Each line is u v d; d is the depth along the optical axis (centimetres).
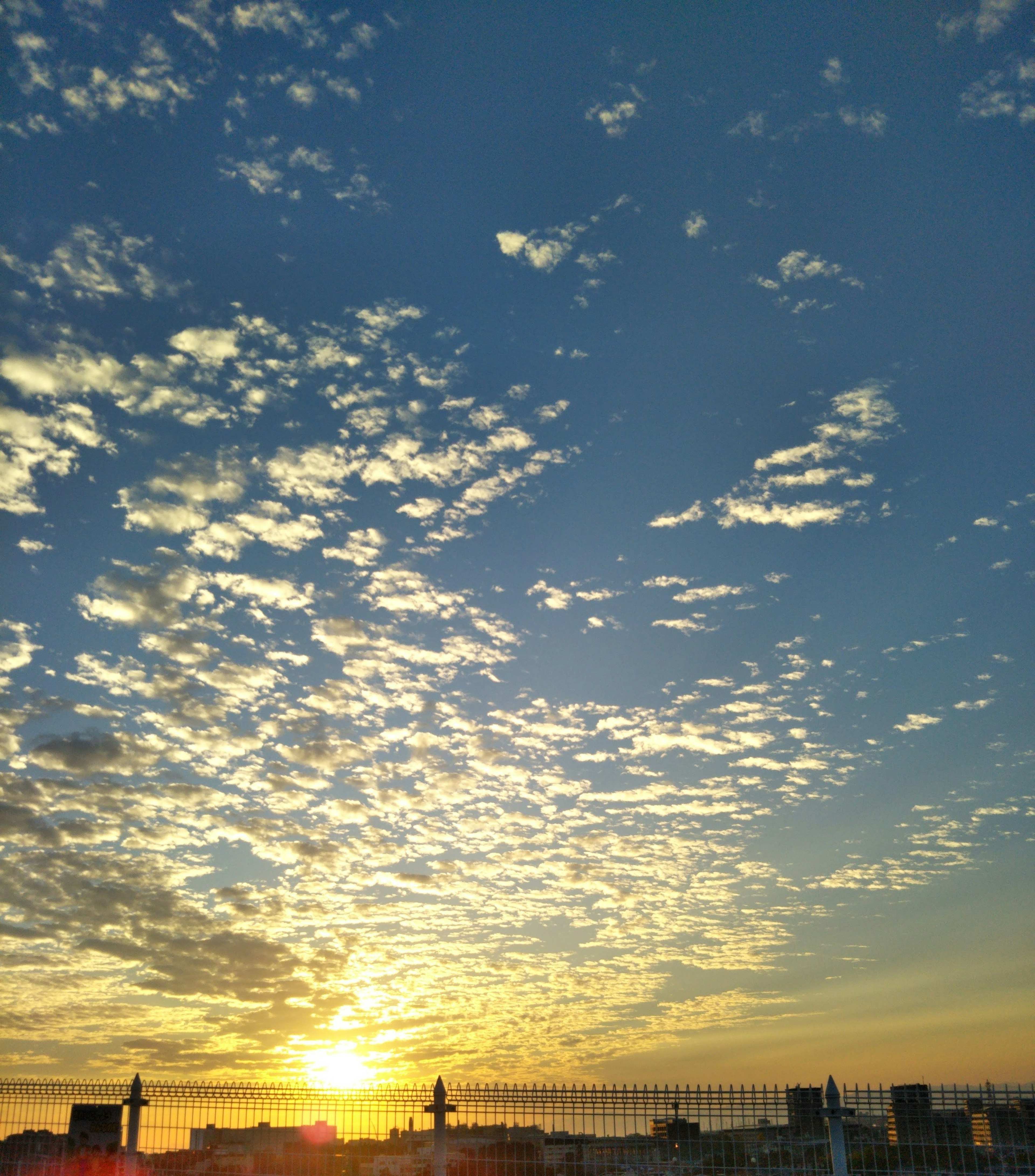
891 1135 1523
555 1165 1683
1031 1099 1456
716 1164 1591
